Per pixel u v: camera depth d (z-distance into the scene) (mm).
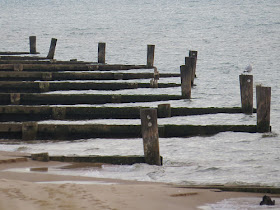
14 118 50531
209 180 32812
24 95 56562
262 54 116438
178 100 62344
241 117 53031
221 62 105750
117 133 44781
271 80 84562
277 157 40156
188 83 62469
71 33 167750
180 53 120875
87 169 34438
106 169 34812
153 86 68250
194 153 41125
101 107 50969
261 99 46875
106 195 25500
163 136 46094
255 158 39844
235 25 174000
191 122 51281
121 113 51094
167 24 185125
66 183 28422
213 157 39906
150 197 26172
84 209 22391
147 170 35156
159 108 52750
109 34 162375
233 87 76562
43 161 35750
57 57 116312
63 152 40562
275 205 26250
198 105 61875
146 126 36156
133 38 151625
